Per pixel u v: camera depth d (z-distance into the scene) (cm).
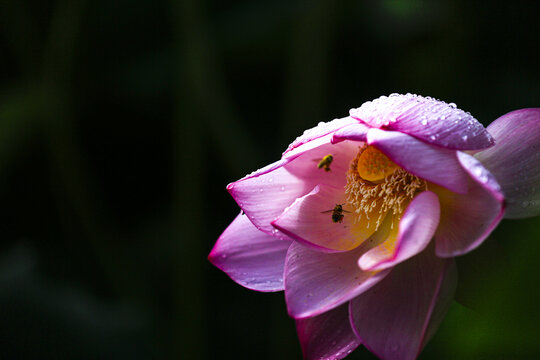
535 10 122
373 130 88
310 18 127
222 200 153
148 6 169
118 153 167
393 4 129
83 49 161
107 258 137
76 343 129
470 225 88
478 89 124
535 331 75
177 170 131
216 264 98
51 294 135
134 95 163
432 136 87
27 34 146
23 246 147
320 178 97
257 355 135
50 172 157
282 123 151
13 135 148
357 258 94
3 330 129
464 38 121
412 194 94
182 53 128
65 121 136
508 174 89
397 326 90
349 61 140
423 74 124
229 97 150
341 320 93
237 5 158
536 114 89
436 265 90
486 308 76
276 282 96
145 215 165
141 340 131
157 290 147
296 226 94
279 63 154
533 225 76
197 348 127
